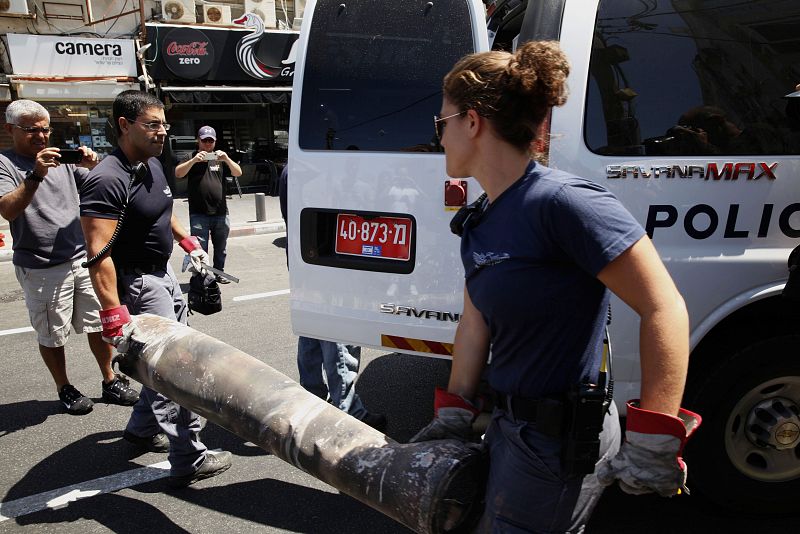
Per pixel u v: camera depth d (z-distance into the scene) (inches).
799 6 97.5
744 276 96.4
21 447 136.2
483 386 65.9
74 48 538.9
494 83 53.7
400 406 155.0
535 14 96.7
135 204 108.5
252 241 417.4
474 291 57.6
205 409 83.3
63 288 145.5
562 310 54.2
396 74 105.4
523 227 53.6
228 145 641.6
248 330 219.8
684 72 95.8
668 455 50.4
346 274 111.2
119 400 157.0
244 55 593.6
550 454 56.7
